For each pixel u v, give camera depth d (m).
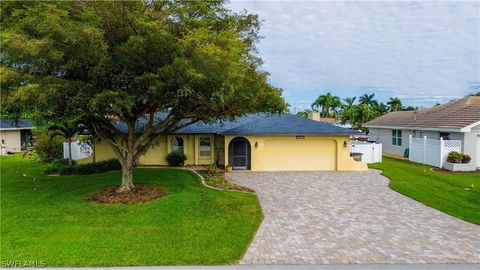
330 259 8.60
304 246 9.49
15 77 10.11
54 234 10.38
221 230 10.71
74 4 10.40
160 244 9.52
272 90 15.12
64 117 11.16
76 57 10.63
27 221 11.66
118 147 15.15
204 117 14.71
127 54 10.84
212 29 12.03
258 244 9.66
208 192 15.47
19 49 9.42
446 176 20.81
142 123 22.91
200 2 11.38
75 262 8.32
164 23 11.02
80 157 25.42
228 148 23.89
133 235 10.23
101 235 10.24
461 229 10.96
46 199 14.60
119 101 10.59
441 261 8.48
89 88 11.02
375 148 28.00
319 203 14.37
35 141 27.11
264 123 24.95
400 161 28.59
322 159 23.94
